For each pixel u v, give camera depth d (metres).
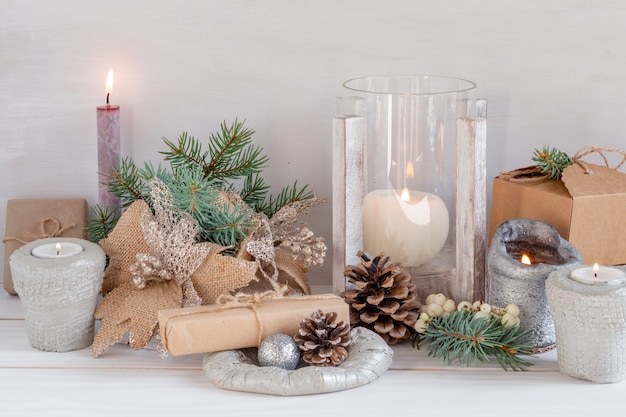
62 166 1.16
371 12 1.11
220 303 0.93
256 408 0.81
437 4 1.11
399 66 1.13
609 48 1.13
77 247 0.95
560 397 0.84
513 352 0.91
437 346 0.93
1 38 1.11
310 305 0.91
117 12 1.11
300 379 0.82
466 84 1.04
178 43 1.12
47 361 0.91
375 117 1.00
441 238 1.02
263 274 0.97
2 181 1.15
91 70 1.12
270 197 1.13
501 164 1.17
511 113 1.15
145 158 1.15
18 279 0.90
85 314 0.93
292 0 1.10
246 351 0.92
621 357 0.85
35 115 1.14
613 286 0.84
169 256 0.96
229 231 1.00
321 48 1.12
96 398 0.83
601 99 1.15
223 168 1.08
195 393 0.84
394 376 0.88
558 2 1.11
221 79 1.13
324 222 1.17
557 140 1.16
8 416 0.80
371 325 0.97
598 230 0.99
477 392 0.85
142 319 0.92
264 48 1.12
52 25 1.11
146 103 1.13
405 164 1.00
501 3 1.11
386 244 1.01
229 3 1.10
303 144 1.15
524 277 0.92
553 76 1.14
